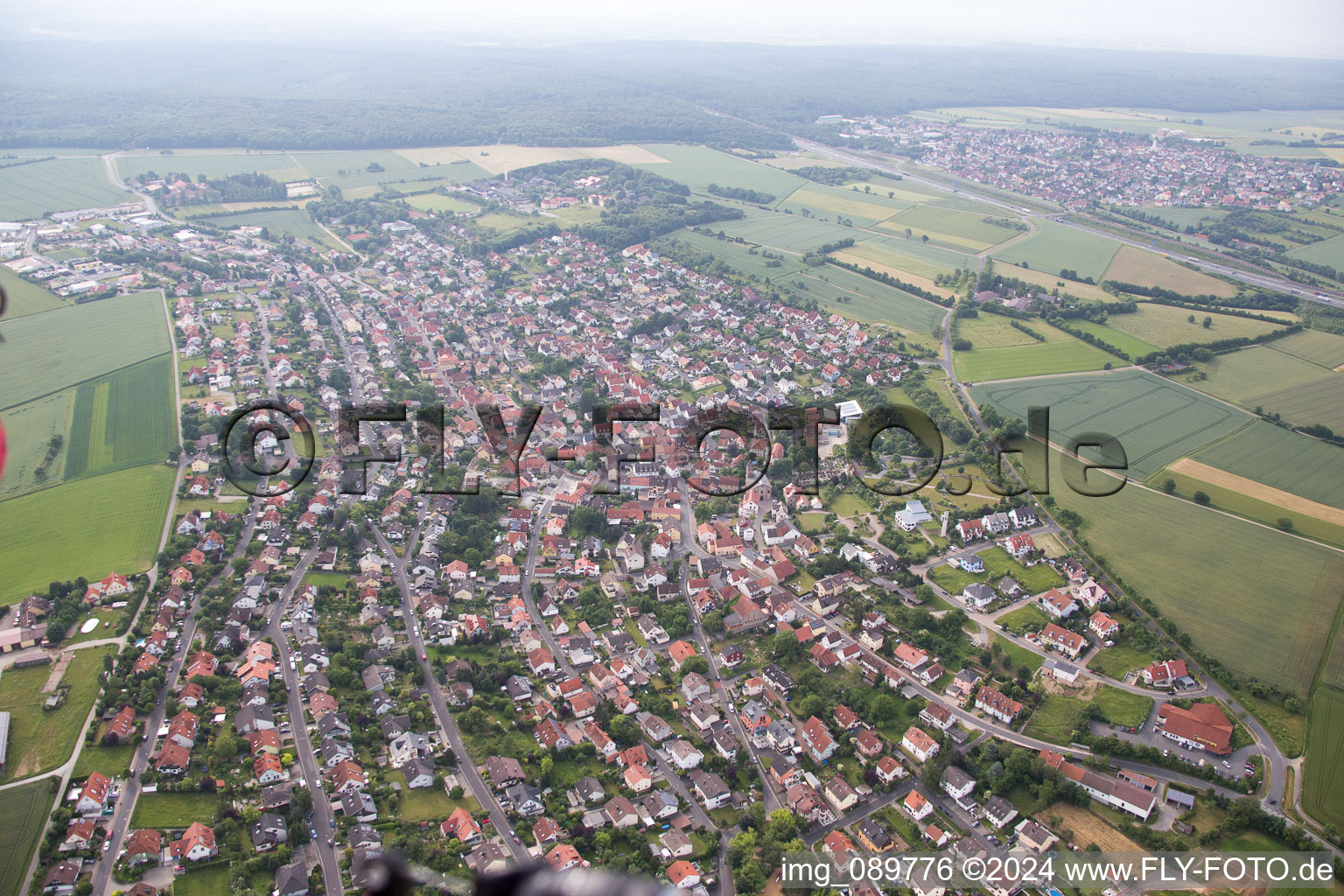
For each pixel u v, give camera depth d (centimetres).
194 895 15875
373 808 17725
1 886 15850
